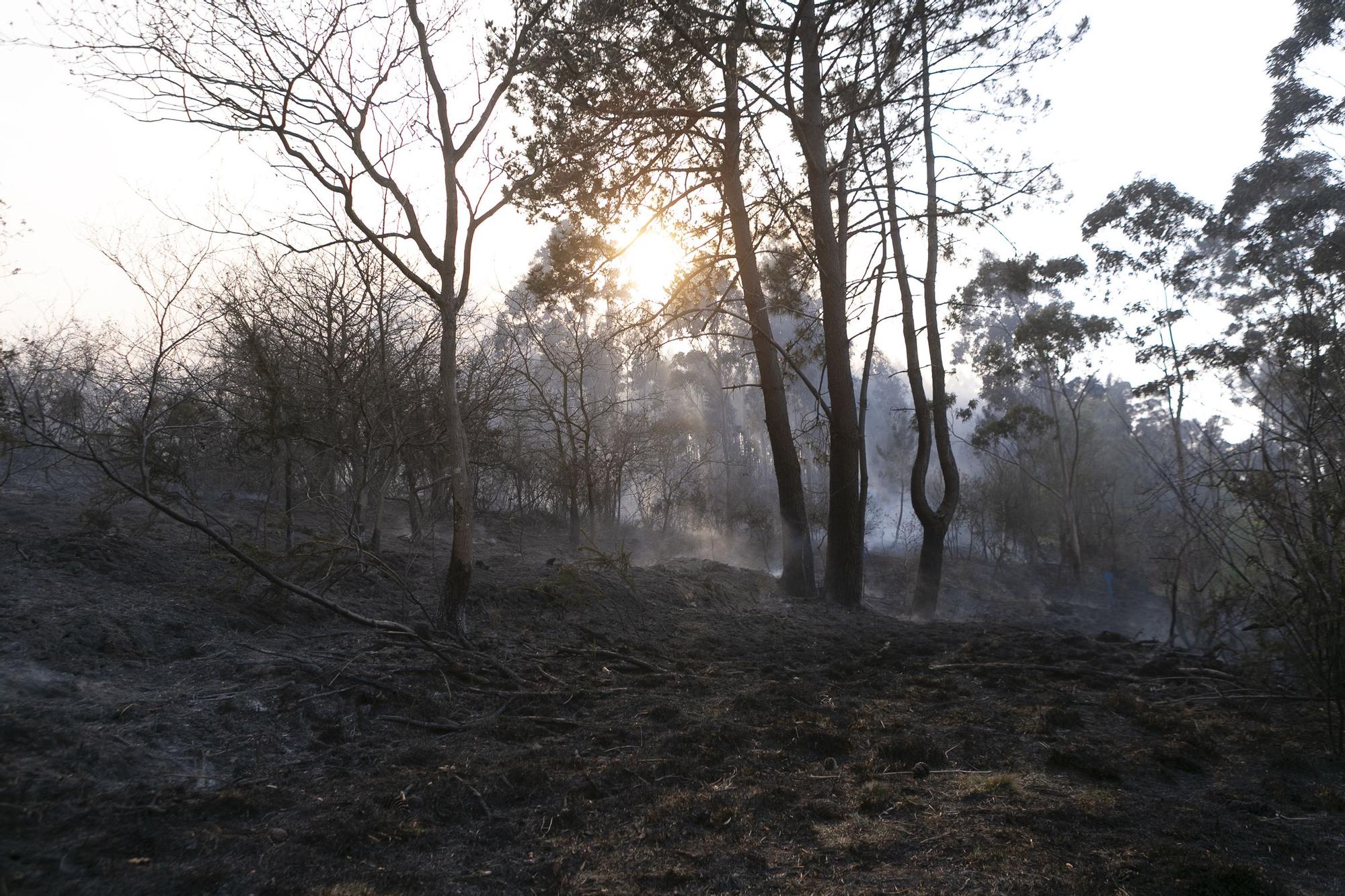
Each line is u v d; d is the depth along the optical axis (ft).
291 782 13.30
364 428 30.76
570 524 55.52
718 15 41.55
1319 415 21.01
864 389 53.47
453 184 23.59
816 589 48.49
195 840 11.03
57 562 20.89
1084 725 19.39
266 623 20.84
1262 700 21.59
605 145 41.63
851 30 46.37
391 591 26.40
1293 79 73.20
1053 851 12.19
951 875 11.37
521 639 24.72
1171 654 27.71
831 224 47.09
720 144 45.91
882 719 19.30
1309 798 14.85
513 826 12.48
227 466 34.53
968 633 33.81
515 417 45.11
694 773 14.96
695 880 11.10
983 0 47.88
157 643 17.63
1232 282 82.17
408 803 12.76
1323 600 18.25
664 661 25.20
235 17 21.48
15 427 21.58
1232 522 22.79
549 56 28.50
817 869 11.54
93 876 10.00
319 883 10.42
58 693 14.42
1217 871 11.40
